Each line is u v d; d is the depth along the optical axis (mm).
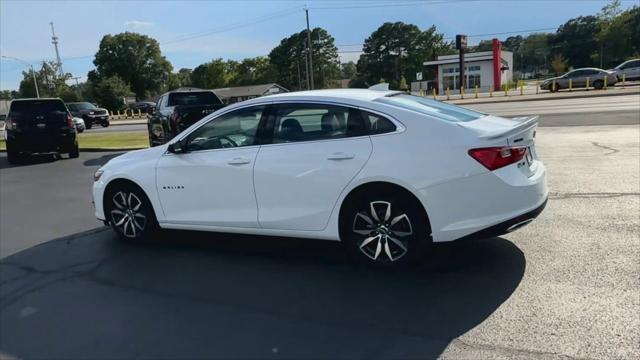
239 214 5277
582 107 21969
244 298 4383
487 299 4074
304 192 4895
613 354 3201
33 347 3713
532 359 3203
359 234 4785
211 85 126875
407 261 4641
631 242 5113
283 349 3502
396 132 4570
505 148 4344
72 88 102125
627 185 7445
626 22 69875
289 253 5477
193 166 5469
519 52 133500
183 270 5137
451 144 4359
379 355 3363
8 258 5844
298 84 121875
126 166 5992
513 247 5176
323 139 4848
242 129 5293
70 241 6418
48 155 16750
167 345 3639
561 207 6512
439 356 3309
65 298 4574
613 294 4008
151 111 15133
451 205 4371
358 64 119250
